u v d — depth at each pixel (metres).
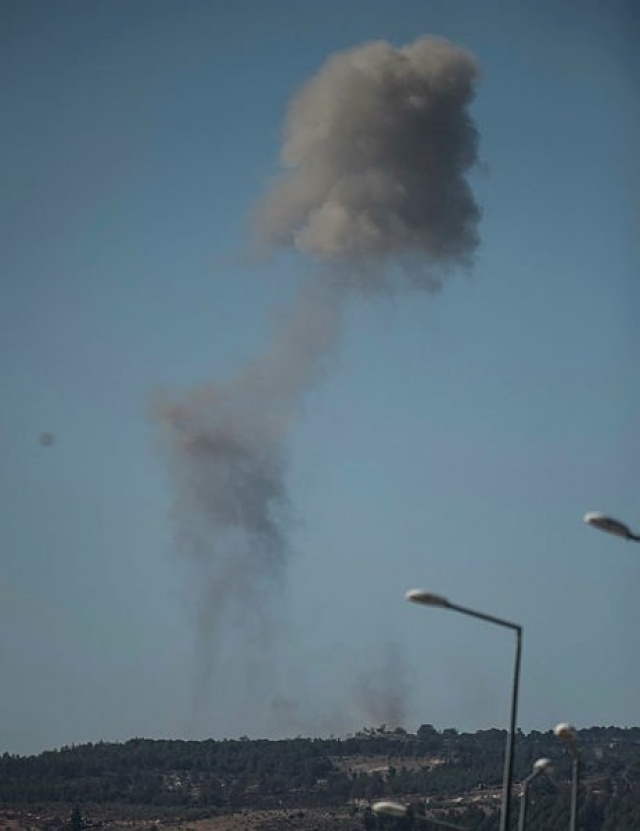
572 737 62.44
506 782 57.25
